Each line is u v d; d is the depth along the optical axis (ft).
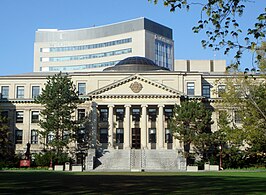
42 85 324.60
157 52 531.91
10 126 314.14
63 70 549.54
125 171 228.63
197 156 277.85
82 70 541.75
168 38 552.41
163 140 293.84
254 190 89.61
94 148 284.20
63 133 285.64
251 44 56.29
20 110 316.81
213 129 304.50
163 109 298.15
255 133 207.41
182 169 246.88
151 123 303.07
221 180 125.49
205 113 263.29
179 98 294.87
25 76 326.03
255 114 204.44
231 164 255.70
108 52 529.86
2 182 116.06
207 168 246.27
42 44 558.15
